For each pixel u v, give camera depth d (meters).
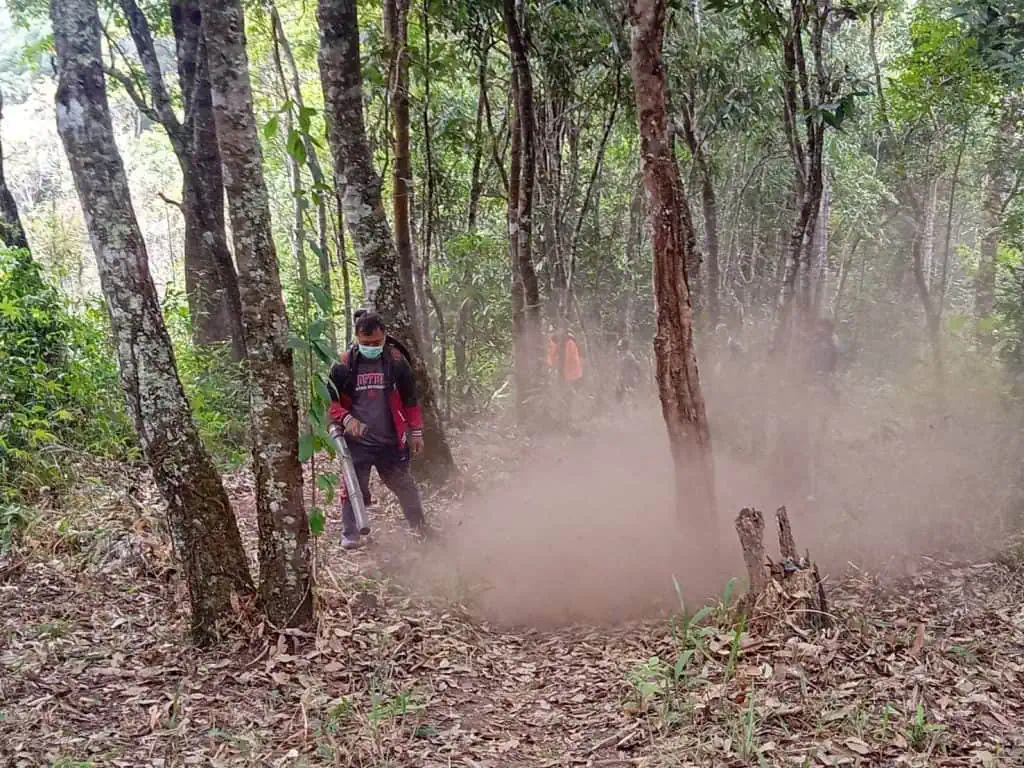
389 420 6.76
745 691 4.28
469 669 4.93
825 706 4.08
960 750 3.76
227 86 4.68
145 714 4.25
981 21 10.08
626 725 4.16
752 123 14.26
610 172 18.08
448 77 13.56
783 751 3.74
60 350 8.73
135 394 4.82
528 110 10.87
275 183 19.03
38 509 6.71
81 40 4.43
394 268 8.27
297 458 5.05
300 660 4.80
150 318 4.79
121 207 4.62
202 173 10.38
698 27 12.16
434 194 13.70
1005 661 4.65
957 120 11.70
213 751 3.92
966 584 5.89
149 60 10.57
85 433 8.26
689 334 5.82
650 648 5.12
